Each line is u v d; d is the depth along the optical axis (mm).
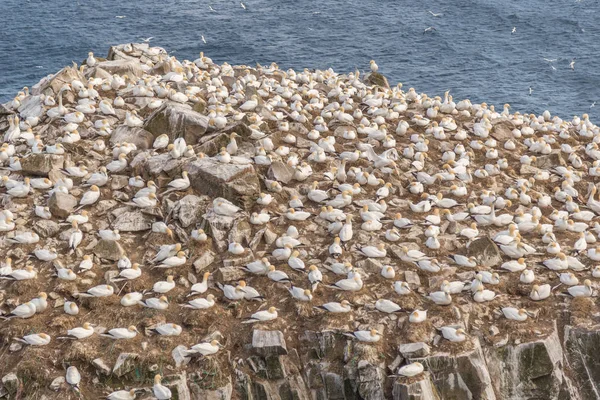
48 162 81500
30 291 68562
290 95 100000
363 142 91500
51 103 91438
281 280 69750
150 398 60812
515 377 65375
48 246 73500
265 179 80688
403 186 84812
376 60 195125
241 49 199125
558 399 65438
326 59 194625
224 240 73750
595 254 73875
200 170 78188
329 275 70938
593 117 165750
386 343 64750
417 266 72000
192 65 109500
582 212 81562
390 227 77062
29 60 189000
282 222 76812
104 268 71875
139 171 81438
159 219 76438
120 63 105438
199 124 86000
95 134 87938
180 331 64938
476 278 69000
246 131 85625
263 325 65875
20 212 76562
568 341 66875
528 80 184500
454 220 78188
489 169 88312
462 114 99750
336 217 76688
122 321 66250
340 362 64312
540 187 87812
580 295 69562
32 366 62062
